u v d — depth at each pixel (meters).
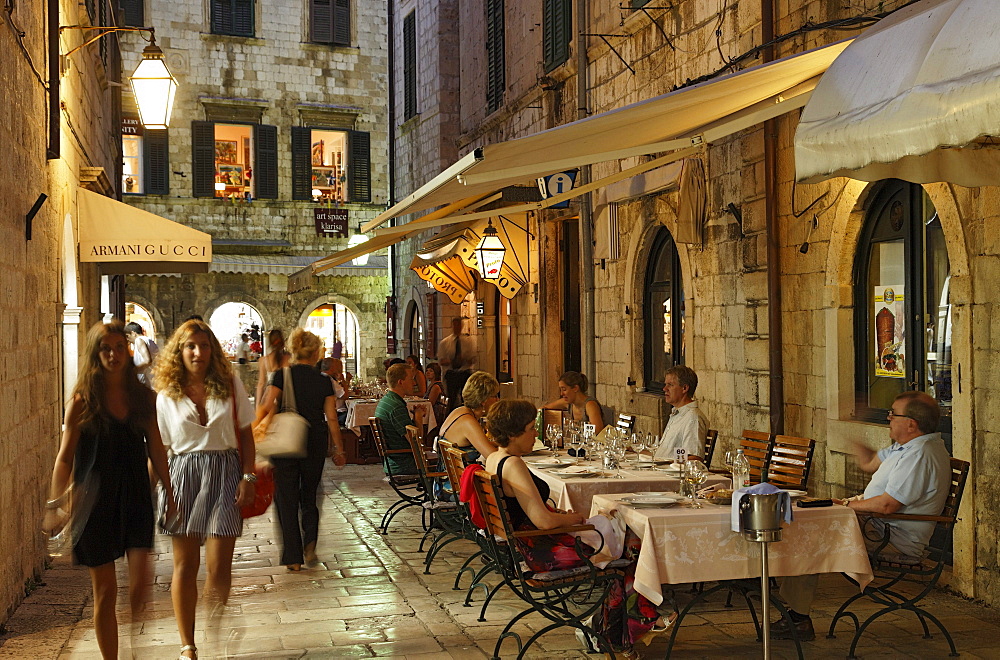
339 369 17.44
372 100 31.59
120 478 5.14
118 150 19.98
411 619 6.70
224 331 30.58
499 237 15.74
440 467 8.70
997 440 6.63
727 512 5.47
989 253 6.65
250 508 5.70
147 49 9.98
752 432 8.41
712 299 10.69
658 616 5.68
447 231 17.75
